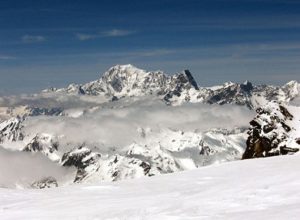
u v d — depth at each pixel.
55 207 31.39
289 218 20.27
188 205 27.28
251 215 22.00
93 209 29.34
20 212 30.39
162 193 33.91
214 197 28.98
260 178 33.91
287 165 40.06
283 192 27.22
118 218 25.47
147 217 24.69
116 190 37.72
